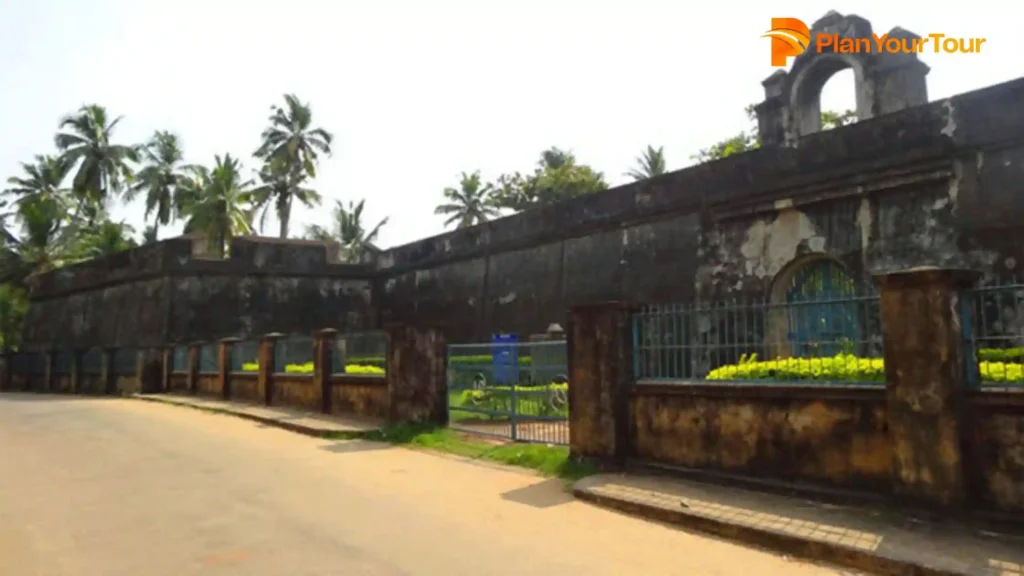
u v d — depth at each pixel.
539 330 18.45
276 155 40.38
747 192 13.29
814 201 12.20
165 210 41.00
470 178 48.03
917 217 10.84
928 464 5.23
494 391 10.66
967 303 5.36
